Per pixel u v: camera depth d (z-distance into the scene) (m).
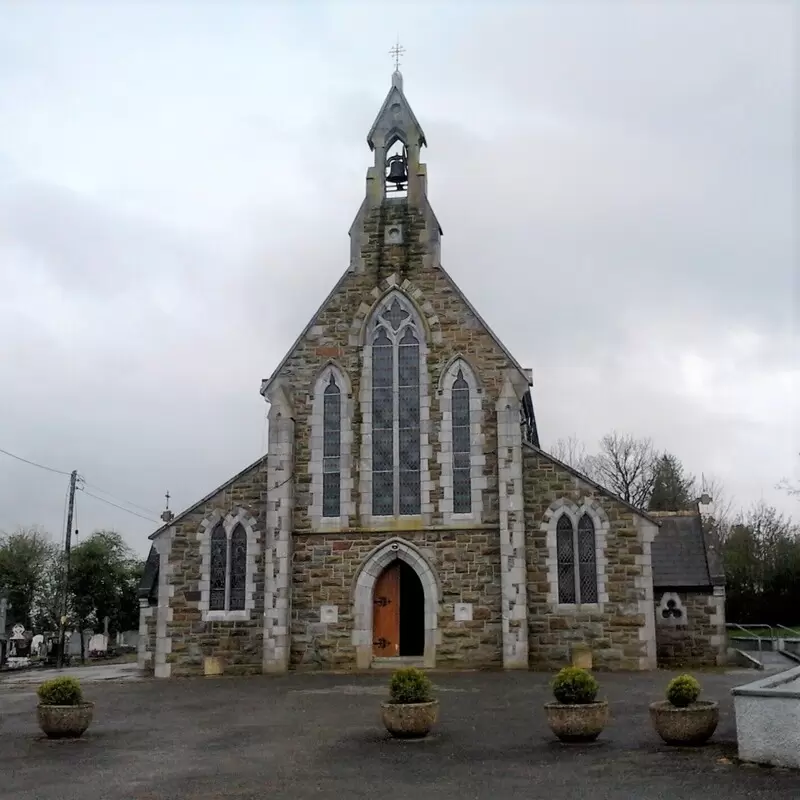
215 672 26.48
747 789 10.57
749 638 39.09
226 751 14.29
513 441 26.36
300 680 24.09
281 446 27.17
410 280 28.27
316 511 27.09
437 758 13.24
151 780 12.27
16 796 11.45
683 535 30.73
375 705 18.84
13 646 51.31
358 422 27.58
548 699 19.17
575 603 26.00
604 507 26.33
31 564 69.50
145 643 33.53
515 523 25.83
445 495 26.66
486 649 25.72
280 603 26.20
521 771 12.16
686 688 13.41
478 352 27.48
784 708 11.66
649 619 25.64
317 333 28.31
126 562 71.88
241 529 27.56
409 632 29.12
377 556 26.61
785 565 53.69
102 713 18.97
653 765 12.05
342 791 11.30
